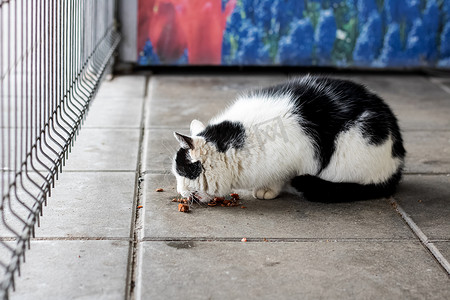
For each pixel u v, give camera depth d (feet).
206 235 4.74
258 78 7.88
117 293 4.23
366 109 5.16
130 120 6.49
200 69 8.25
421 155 5.92
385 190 5.24
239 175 5.10
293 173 5.20
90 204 5.01
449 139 6.25
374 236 4.78
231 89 7.44
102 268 4.39
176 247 4.60
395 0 7.86
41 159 5.57
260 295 4.25
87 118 6.49
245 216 4.98
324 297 4.25
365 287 4.33
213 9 7.79
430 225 4.91
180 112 6.72
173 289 4.27
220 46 7.90
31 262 4.41
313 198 5.15
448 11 7.93
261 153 5.06
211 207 5.08
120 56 7.88
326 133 5.11
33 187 5.18
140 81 7.66
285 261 4.51
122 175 5.43
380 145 5.14
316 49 7.95
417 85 7.78
